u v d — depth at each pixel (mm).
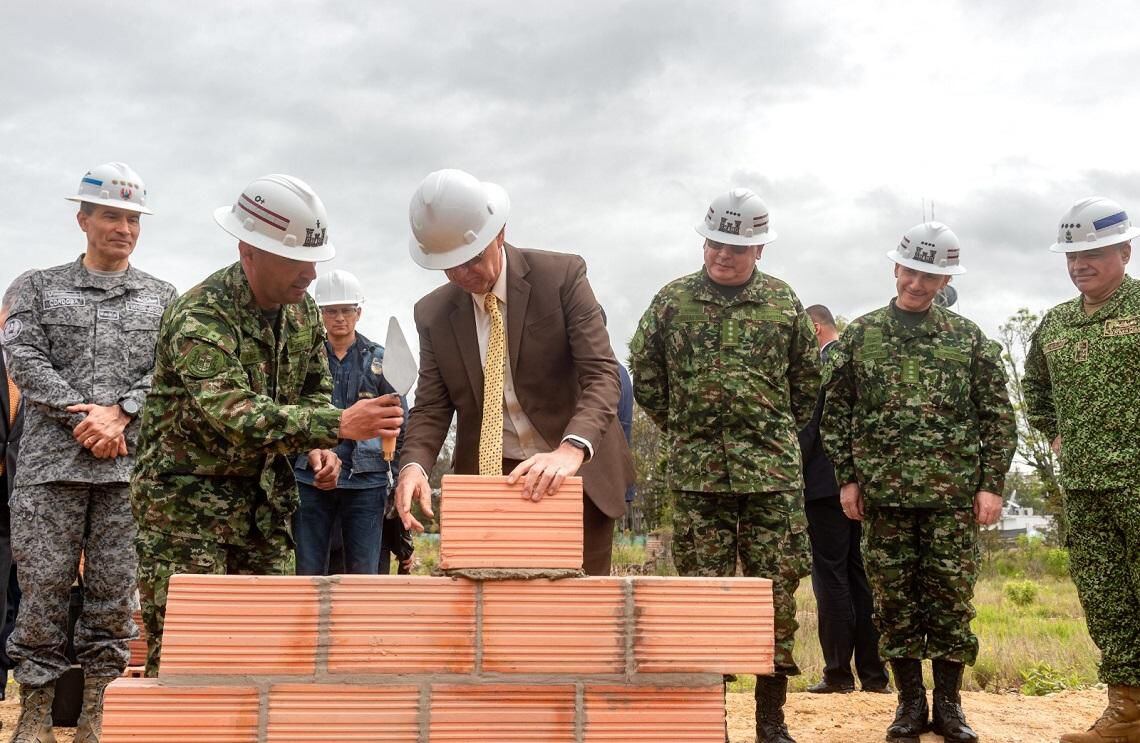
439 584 2686
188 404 3418
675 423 4949
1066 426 5176
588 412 3371
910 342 5301
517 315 3688
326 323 6348
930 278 5238
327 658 2631
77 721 4762
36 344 4695
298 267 3428
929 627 5215
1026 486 36281
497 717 2660
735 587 2742
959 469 5172
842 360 5457
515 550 2713
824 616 6578
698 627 2721
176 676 2586
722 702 2709
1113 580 5020
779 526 4801
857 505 5418
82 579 5418
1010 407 5246
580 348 3682
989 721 5656
